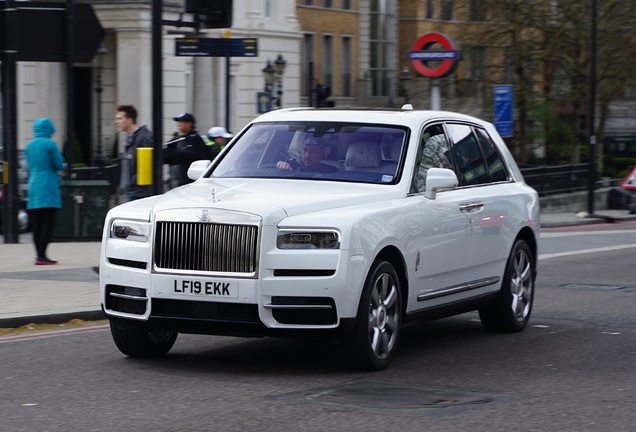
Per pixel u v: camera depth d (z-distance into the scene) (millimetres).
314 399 9227
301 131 11898
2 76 22500
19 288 15602
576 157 57969
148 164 15945
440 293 11586
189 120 17859
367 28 72000
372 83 72250
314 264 9867
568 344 12539
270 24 56812
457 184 11938
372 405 9000
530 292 13719
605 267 22094
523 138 54750
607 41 53500
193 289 9984
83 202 23891
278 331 9914
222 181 11438
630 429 8312
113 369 10641
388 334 10727
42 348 11812
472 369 10844
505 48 53969
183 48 17234
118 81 47000
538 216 13977
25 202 29094
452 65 26578
